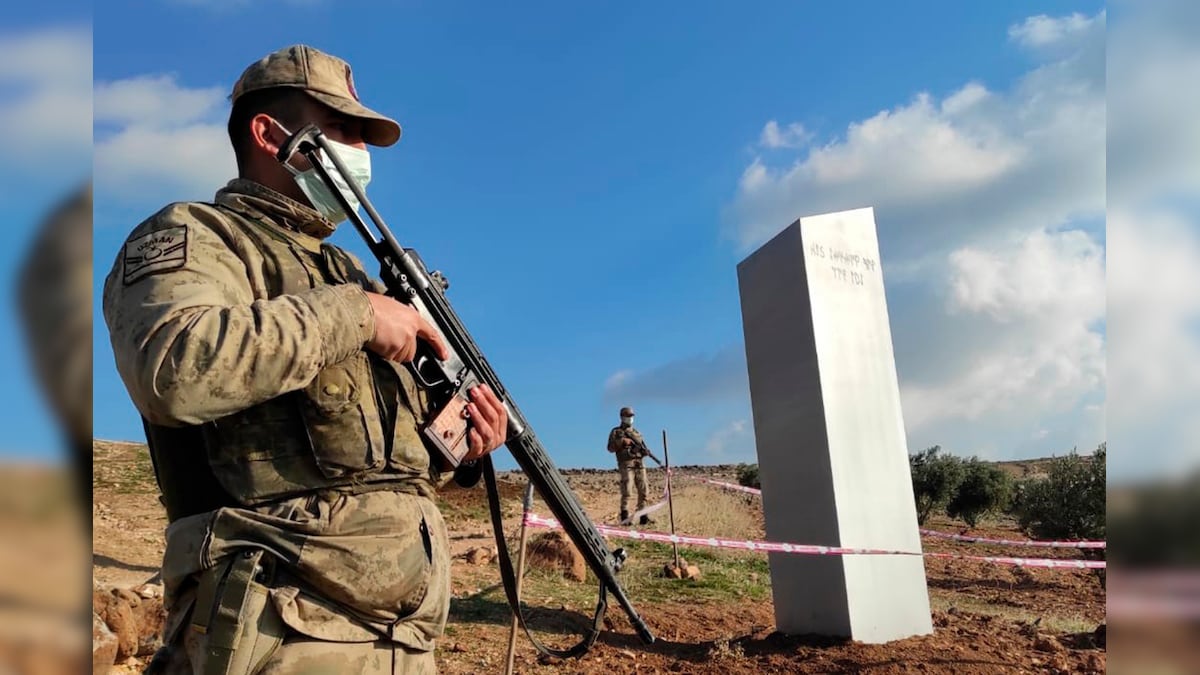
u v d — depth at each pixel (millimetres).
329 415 2041
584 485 28047
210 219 2105
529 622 7000
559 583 8961
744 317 7852
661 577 9992
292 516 1980
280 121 2416
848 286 7242
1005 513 20438
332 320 1966
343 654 1965
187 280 1899
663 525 16172
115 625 5141
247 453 2004
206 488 2086
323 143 2193
